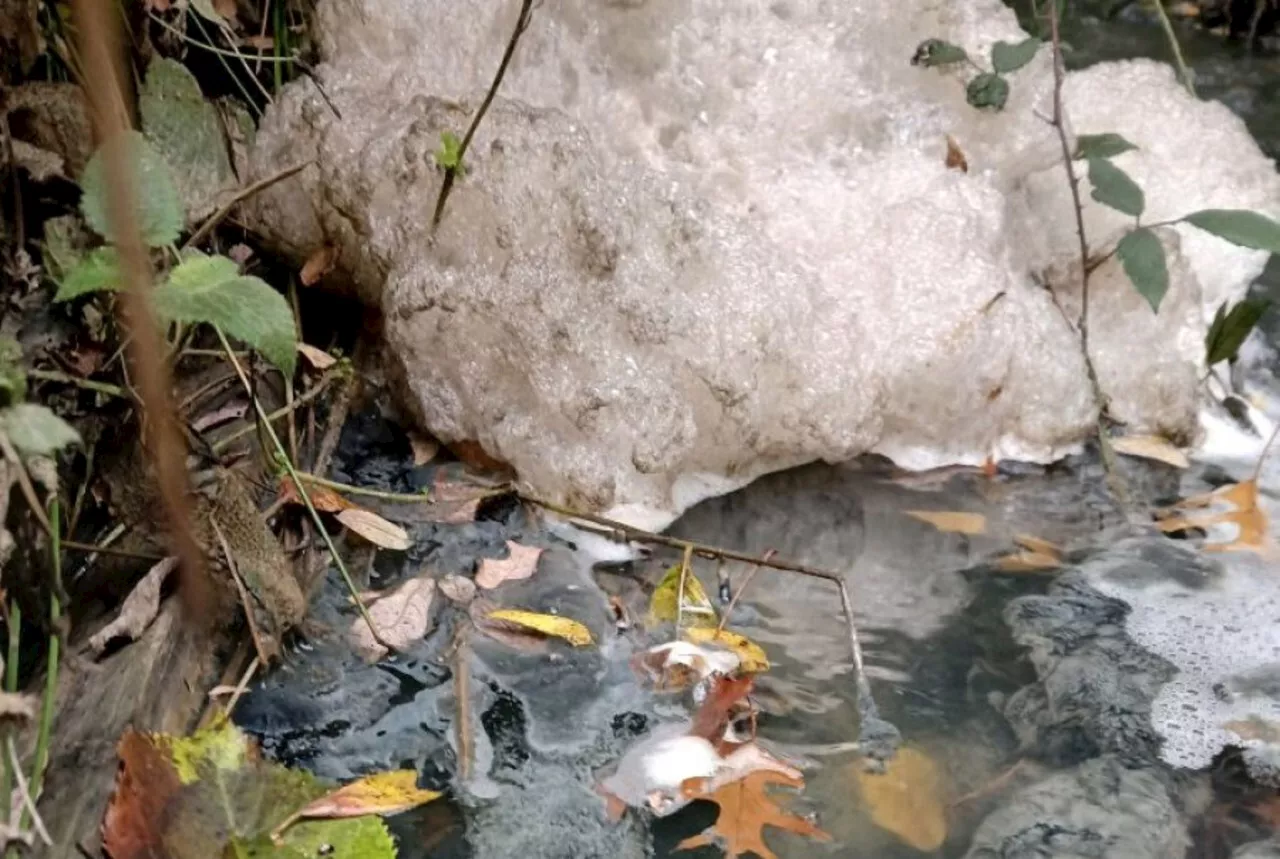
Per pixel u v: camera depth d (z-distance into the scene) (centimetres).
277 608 134
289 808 112
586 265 158
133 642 125
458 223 160
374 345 180
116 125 74
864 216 180
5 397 109
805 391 163
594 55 183
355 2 177
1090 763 125
